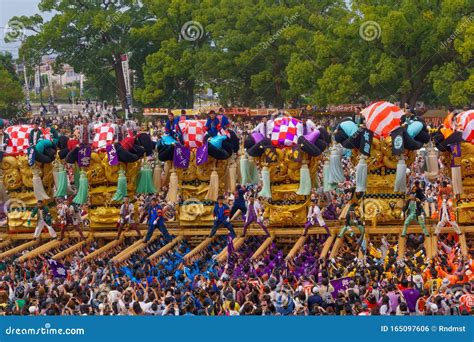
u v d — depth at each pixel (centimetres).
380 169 3728
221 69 10288
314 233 3781
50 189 3959
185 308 2653
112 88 11312
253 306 2634
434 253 3431
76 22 10662
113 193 3900
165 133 3925
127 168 3888
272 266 3403
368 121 3684
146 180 3909
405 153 3722
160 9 10788
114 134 3872
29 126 3956
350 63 9069
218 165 3878
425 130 3672
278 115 4009
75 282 3045
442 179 3934
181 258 3578
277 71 10350
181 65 10425
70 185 4150
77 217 3875
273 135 3759
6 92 10288
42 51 10869
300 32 9844
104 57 10988
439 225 3612
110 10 10731
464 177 3678
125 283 3005
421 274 3089
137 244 3769
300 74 9500
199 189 3897
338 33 9206
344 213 3856
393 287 2795
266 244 3688
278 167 3769
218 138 3825
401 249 3553
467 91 8269
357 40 9244
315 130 3778
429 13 8869
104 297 2862
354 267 3139
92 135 3925
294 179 3781
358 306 2645
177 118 3900
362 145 3653
